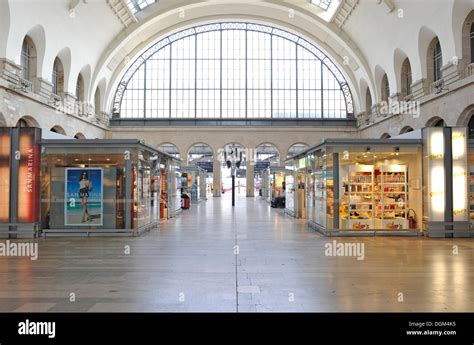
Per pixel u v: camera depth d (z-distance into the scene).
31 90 24.56
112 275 7.63
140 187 13.76
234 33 42.44
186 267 8.34
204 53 42.47
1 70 20.88
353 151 13.44
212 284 6.96
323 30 36.41
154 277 7.47
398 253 9.98
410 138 14.35
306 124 42.00
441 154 13.21
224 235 13.41
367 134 37.41
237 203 33.53
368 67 35.12
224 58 42.53
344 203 13.30
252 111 42.38
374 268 8.23
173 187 21.22
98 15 29.38
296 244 11.45
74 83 31.00
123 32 34.09
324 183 13.88
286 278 7.37
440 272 7.86
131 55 38.47
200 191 41.25
